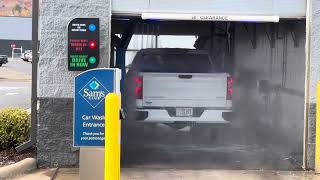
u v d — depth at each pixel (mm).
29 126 8938
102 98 6031
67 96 8227
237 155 9531
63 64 8195
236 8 8383
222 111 10180
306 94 8297
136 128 11164
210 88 10188
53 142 8250
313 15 8234
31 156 8516
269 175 7922
